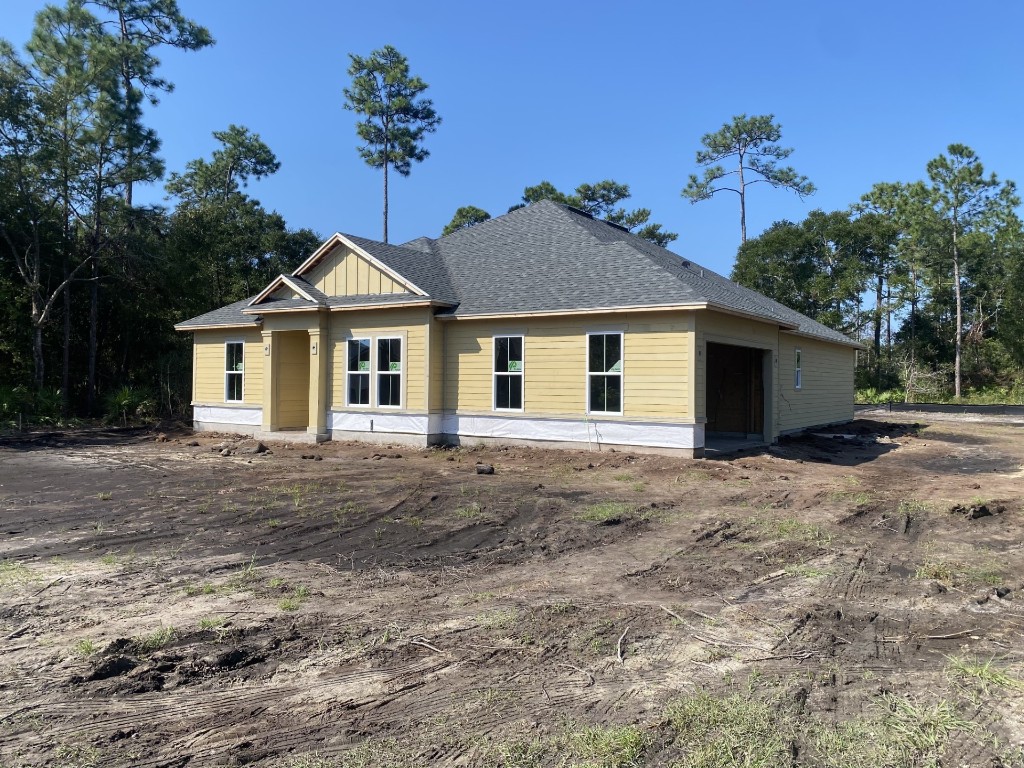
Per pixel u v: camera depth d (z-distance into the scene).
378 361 18.00
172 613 5.63
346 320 18.52
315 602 5.93
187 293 29.45
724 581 6.61
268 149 51.41
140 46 28.42
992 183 41.75
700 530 8.66
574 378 15.95
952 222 42.62
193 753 3.59
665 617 5.62
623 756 3.51
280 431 20.00
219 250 34.72
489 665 4.70
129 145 25.30
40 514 9.52
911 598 6.17
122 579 6.54
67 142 24.42
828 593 6.29
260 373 20.73
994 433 23.92
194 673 4.55
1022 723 3.92
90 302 27.36
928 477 13.60
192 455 16.55
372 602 5.95
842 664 4.73
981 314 46.53
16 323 25.83
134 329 28.92
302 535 8.39
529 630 5.31
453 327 17.47
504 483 12.10
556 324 16.17
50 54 23.94
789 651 4.95
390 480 12.45
